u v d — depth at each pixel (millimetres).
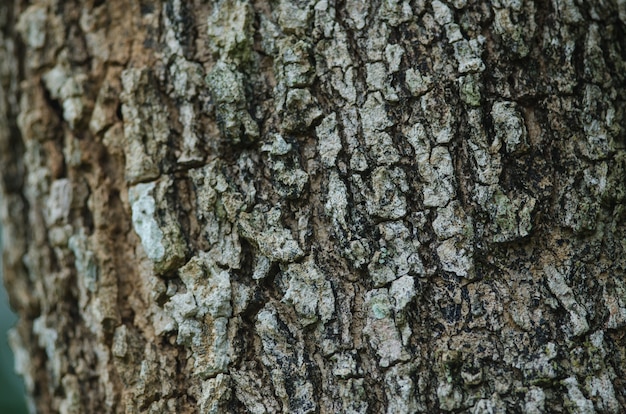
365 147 718
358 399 701
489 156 712
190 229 733
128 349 737
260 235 720
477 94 716
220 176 731
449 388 695
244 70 735
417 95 719
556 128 719
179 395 726
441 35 723
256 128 729
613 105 726
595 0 736
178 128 742
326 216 719
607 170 716
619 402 692
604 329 702
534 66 725
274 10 738
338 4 733
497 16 725
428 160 713
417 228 710
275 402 708
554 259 708
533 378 692
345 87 725
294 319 714
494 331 700
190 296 725
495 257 708
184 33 748
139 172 739
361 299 710
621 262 709
